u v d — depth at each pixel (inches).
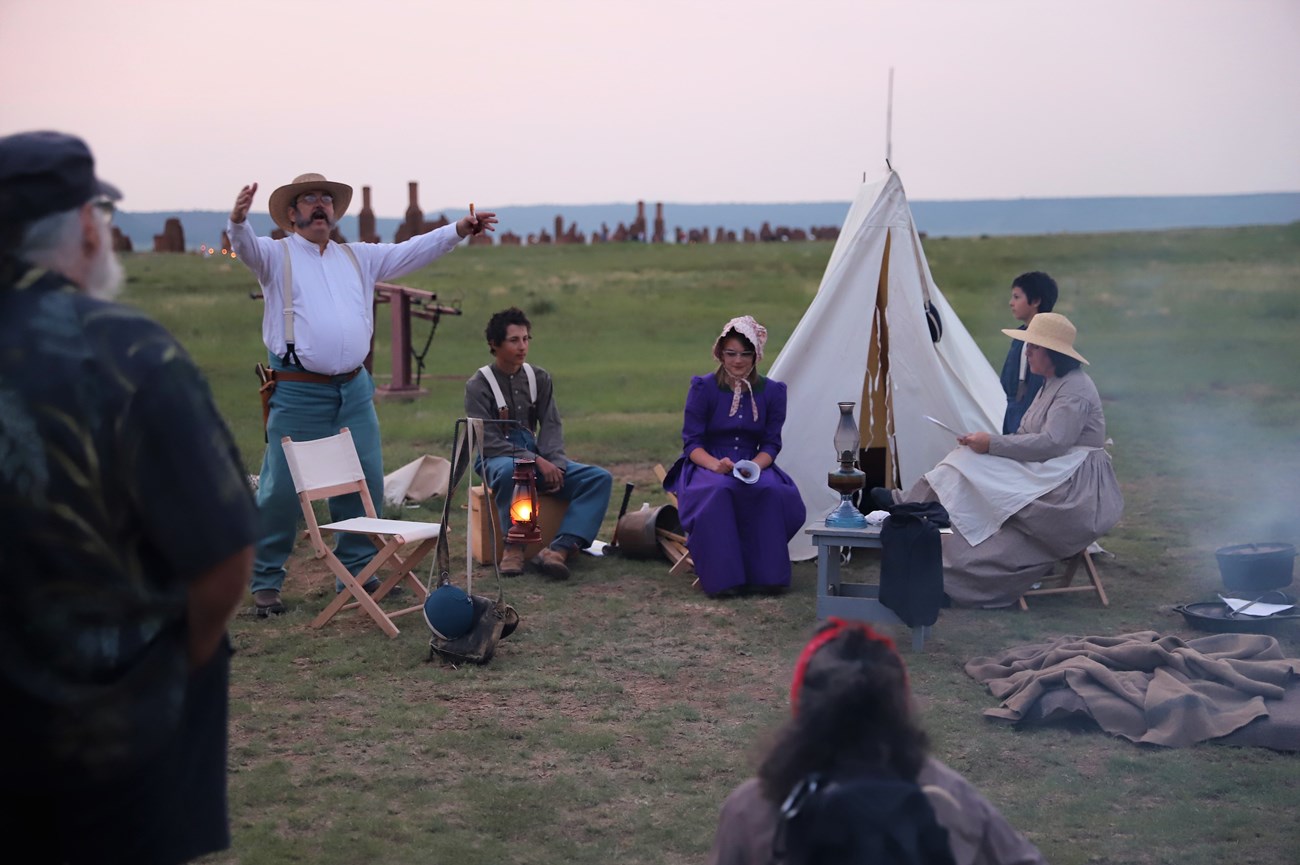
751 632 253.4
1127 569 299.3
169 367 85.7
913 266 313.1
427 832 160.6
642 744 191.6
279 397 263.3
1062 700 197.0
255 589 265.0
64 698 84.3
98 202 89.7
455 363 809.5
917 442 314.8
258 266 259.4
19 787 86.5
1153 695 193.9
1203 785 173.2
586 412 587.2
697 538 280.2
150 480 84.4
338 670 226.7
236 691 216.4
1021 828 161.2
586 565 310.3
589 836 159.6
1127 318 1034.1
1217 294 1194.0
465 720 202.2
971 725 198.5
